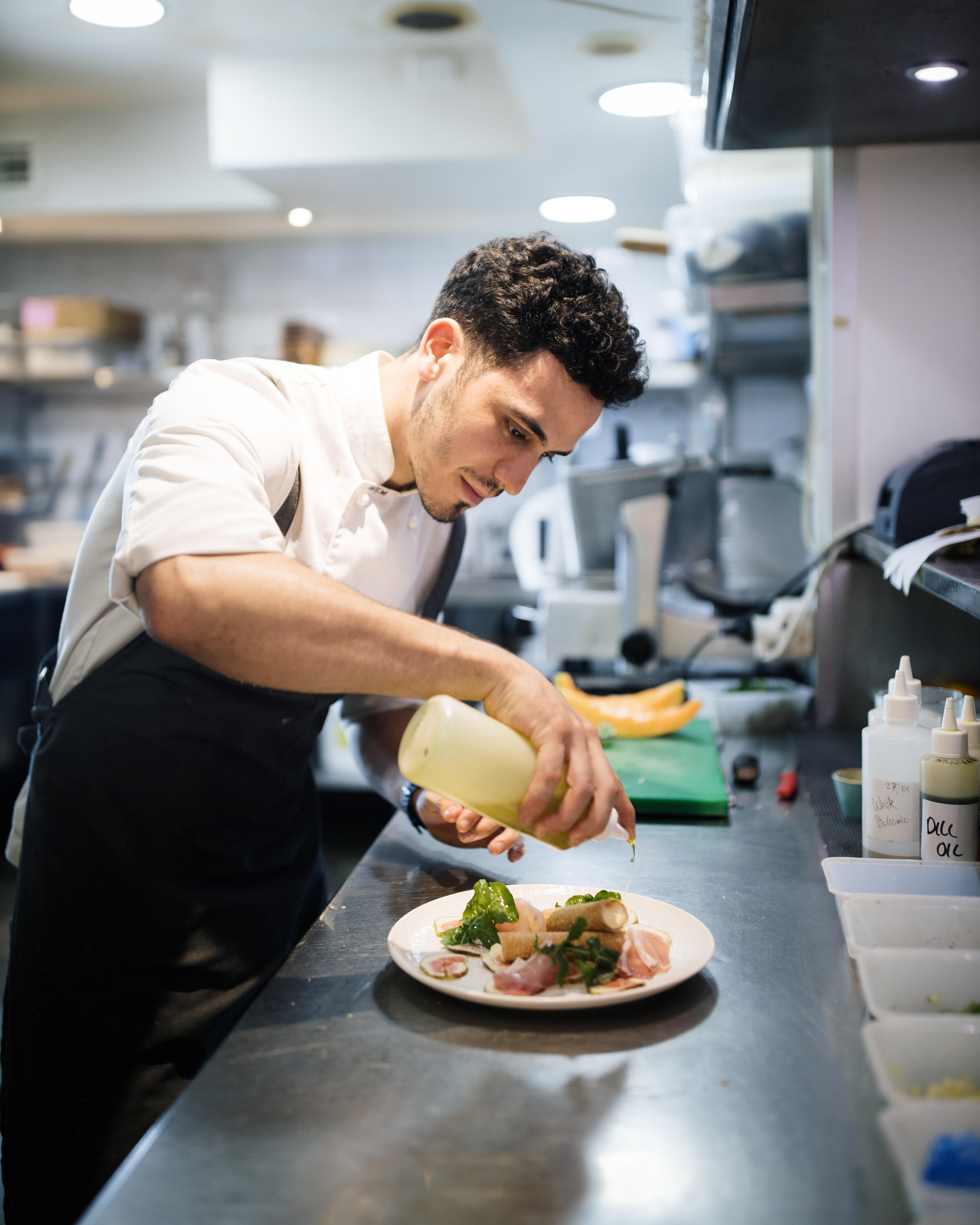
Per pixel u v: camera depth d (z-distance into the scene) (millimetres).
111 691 1153
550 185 3350
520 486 1069
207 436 948
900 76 1329
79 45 3166
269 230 4293
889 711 1121
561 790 872
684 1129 669
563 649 2475
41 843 1190
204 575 812
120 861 1174
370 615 836
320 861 1433
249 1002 1216
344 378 1195
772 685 2051
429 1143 657
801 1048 771
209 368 1121
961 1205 545
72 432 4598
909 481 1556
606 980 849
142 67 3361
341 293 4406
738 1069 741
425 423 1074
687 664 2277
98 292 4527
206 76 3439
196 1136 666
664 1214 589
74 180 3777
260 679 835
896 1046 713
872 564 1846
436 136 3102
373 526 1197
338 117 3135
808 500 2135
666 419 4148
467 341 1019
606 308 990
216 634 813
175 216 3953
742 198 2301
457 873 1180
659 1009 834
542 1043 778
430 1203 602
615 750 1673
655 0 1998
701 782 1468
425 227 4254
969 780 1019
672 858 1229
